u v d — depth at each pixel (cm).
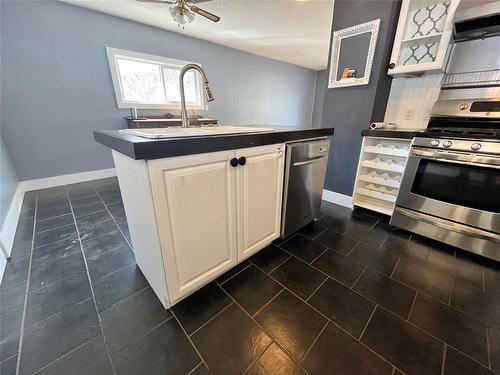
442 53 170
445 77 195
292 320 108
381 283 133
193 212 101
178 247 100
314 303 118
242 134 113
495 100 158
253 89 541
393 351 94
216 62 449
